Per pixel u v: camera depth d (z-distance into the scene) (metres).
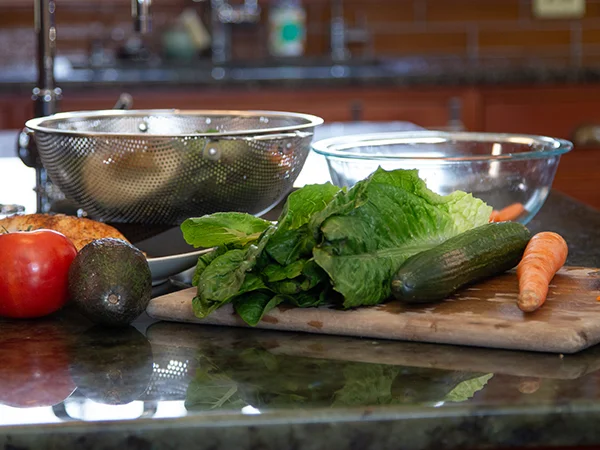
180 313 0.94
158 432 0.69
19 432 0.68
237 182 1.21
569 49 4.42
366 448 0.70
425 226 0.97
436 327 0.85
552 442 0.70
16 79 3.36
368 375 0.78
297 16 4.15
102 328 0.93
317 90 3.43
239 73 3.49
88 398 0.73
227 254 0.90
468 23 4.40
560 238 1.01
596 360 0.81
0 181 1.75
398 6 4.36
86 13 4.16
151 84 3.31
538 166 1.24
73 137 1.18
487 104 3.54
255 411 0.70
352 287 0.88
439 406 0.70
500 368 0.79
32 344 0.88
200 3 4.13
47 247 0.94
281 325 0.91
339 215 0.90
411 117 3.51
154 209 1.24
